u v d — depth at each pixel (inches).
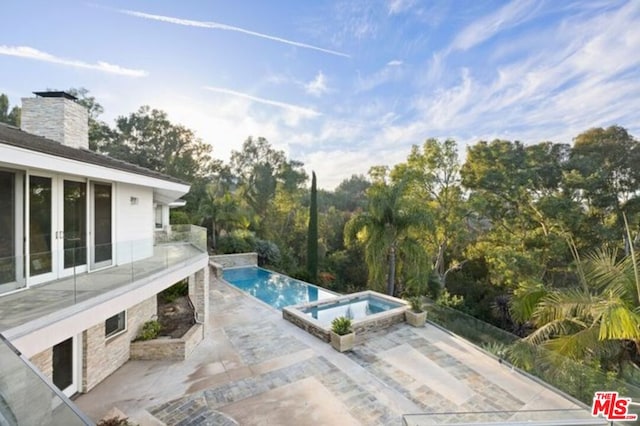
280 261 1073.5
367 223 695.7
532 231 852.6
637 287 277.6
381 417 243.0
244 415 240.7
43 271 251.8
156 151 1450.5
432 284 777.6
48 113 365.4
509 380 305.4
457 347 378.9
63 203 289.1
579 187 791.7
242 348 365.7
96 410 246.7
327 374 307.4
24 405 100.9
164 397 263.7
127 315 331.3
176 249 380.2
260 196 1558.8
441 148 952.3
